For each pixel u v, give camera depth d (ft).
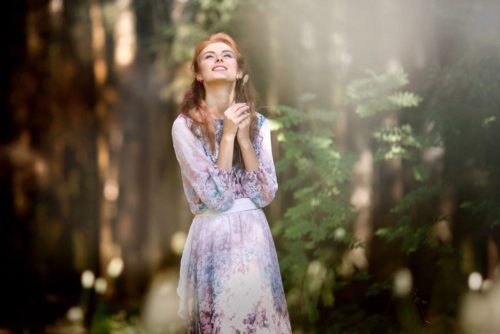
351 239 20.49
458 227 20.70
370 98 20.04
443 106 19.36
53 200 32.76
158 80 30.73
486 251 20.48
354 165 22.16
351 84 20.10
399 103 19.57
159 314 27.12
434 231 20.04
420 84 21.77
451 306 20.21
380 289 20.35
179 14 28.09
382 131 20.13
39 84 32.30
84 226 32.83
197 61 12.38
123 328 26.40
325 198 19.69
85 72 32.42
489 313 19.38
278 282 11.96
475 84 18.04
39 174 32.53
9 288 31.37
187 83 26.48
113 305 29.48
